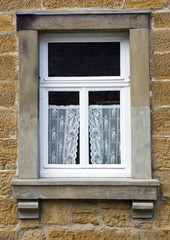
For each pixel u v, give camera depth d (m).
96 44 4.32
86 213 4.12
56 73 4.32
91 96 4.31
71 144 4.30
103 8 4.20
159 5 4.18
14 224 4.14
